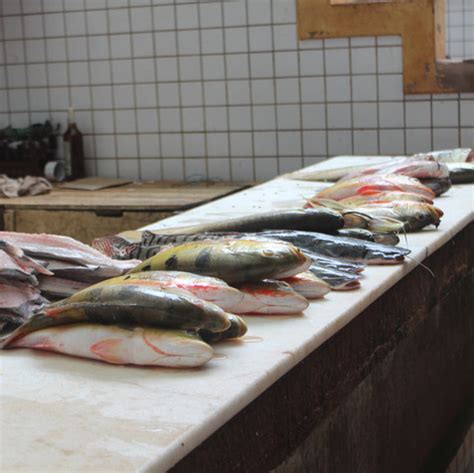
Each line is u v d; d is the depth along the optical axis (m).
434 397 3.36
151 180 6.34
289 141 6.00
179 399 1.62
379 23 5.67
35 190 5.68
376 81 5.77
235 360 1.82
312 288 2.25
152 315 1.78
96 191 5.80
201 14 6.02
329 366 2.21
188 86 6.14
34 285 2.11
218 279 2.06
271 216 2.77
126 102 6.31
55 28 6.38
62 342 1.84
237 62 6.00
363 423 2.56
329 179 4.33
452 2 7.48
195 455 1.57
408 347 2.97
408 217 3.03
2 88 6.60
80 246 2.30
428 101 5.70
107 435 1.48
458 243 3.51
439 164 3.80
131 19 6.18
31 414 1.56
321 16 5.77
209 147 6.18
